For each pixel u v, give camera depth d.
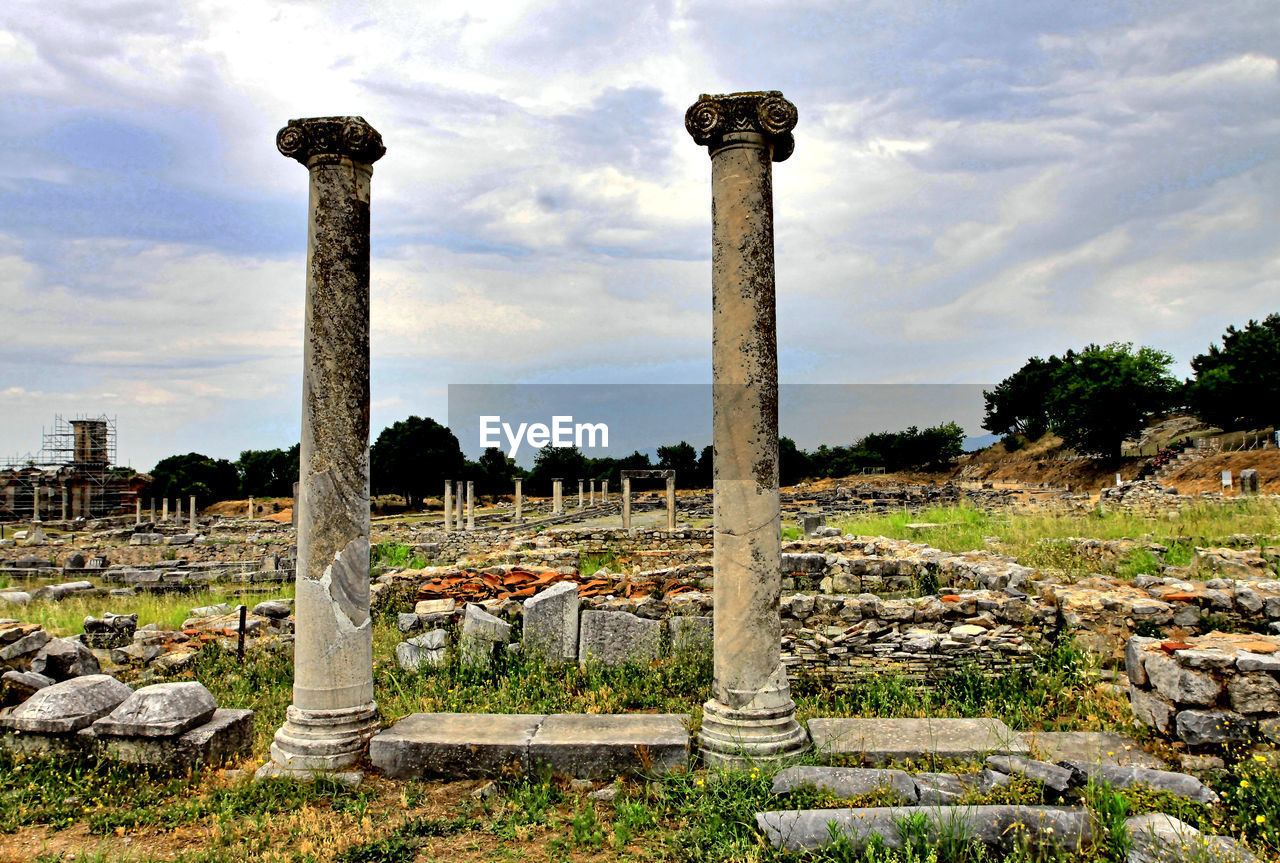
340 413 6.09
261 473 78.94
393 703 7.62
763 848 4.38
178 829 4.97
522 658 9.04
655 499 48.75
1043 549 15.20
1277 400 42.09
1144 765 5.55
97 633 11.45
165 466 76.31
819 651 8.45
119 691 6.46
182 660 9.69
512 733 5.94
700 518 36.34
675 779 5.39
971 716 7.29
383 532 27.73
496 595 11.00
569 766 5.65
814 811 4.58
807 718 7.02
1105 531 17.33
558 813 5.16
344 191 6.17
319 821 5.01
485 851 4.65
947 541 17.53
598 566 17.06
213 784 5.64
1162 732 6.03
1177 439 51.69
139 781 5.62
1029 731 6.21
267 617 11.88
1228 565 12.91
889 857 4.13
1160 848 4.06
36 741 5.95
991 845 4.26
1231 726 5.62
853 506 35.38
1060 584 9.75
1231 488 29.38
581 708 7.51
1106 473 48.00
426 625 10.34
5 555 26.36
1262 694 5.66
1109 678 7.85
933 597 8.87
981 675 8.13
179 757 5.79
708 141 6.01
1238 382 42.97
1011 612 8.68
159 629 11.80
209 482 74.06
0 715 6.77
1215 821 4.54
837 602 8.72
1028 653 8.26
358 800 5.29
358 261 6.21
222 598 16.52
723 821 4.74
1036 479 54.84
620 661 9.02
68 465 58.44
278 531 36.47
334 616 6.00
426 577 12.77
